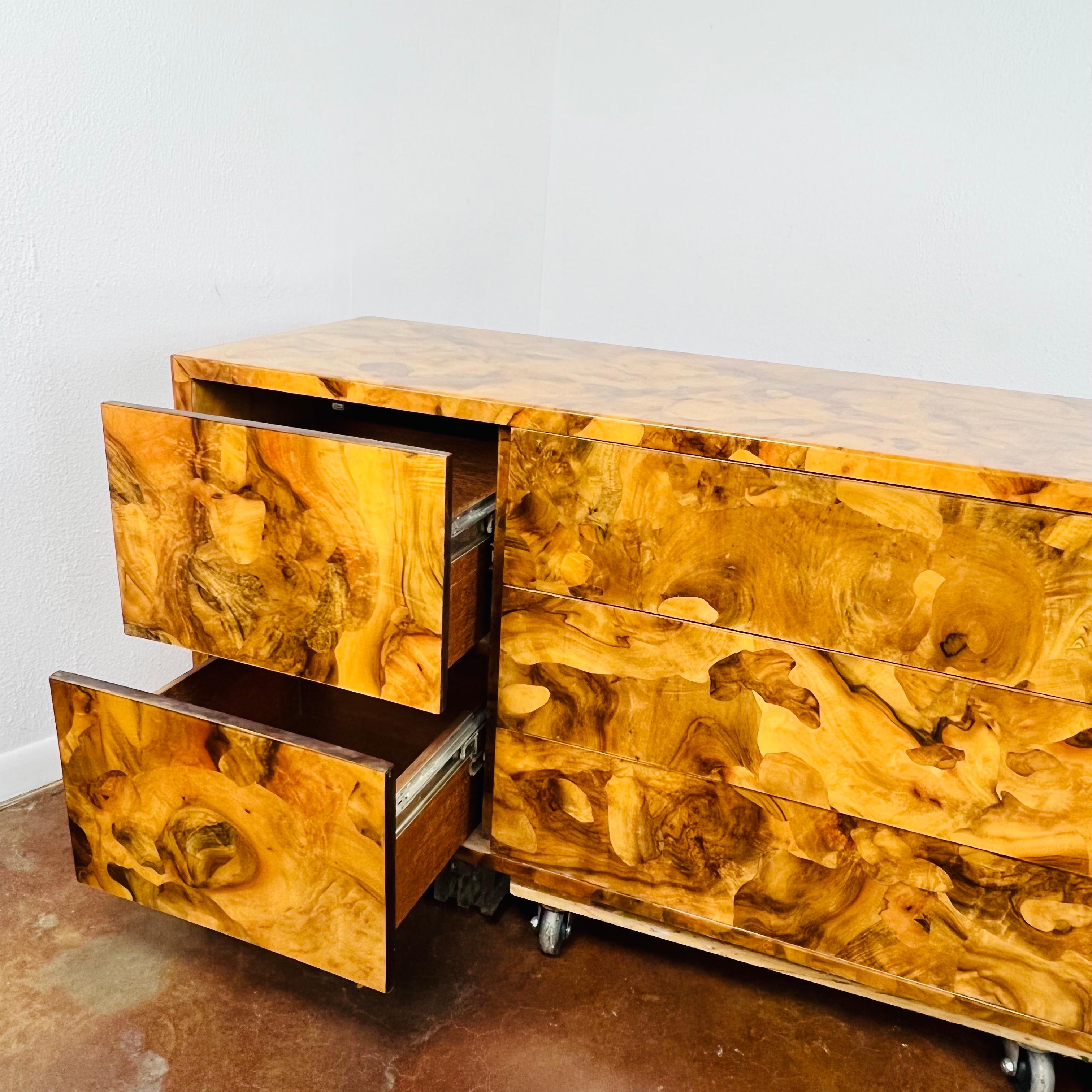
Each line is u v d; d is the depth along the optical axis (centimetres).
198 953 110
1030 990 93
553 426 92
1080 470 80
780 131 192
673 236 208
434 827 100
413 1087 94
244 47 136
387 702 133
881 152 184
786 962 103
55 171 117
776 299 201
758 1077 98
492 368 112
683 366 122
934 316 188
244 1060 96
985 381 188
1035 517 79
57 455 126
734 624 92
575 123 212
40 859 122
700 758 98
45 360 121
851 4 179
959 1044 104
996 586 82
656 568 93
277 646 100
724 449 87
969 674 85
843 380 120
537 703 103
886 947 97
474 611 101
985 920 92
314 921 91
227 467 95
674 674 96
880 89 181
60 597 131
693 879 102
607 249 217
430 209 184
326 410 131
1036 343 182
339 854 86
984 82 173
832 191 190
